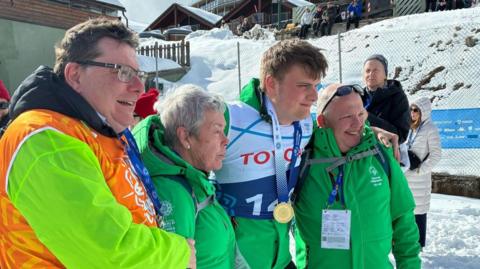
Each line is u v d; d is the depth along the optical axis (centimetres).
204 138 163
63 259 108
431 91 1041
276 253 196
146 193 139
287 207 190
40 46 1560
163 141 168
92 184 109
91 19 136
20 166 108
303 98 186
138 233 113
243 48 1791
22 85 126
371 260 203
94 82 128
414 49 1212
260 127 190
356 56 1305
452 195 704
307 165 213
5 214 114
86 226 104
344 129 206
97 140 125
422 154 377
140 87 136
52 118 116
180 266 125
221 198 193
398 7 1825
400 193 217
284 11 3180
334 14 1839
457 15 1386
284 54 183
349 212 203
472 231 503
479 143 713
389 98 294
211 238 159
